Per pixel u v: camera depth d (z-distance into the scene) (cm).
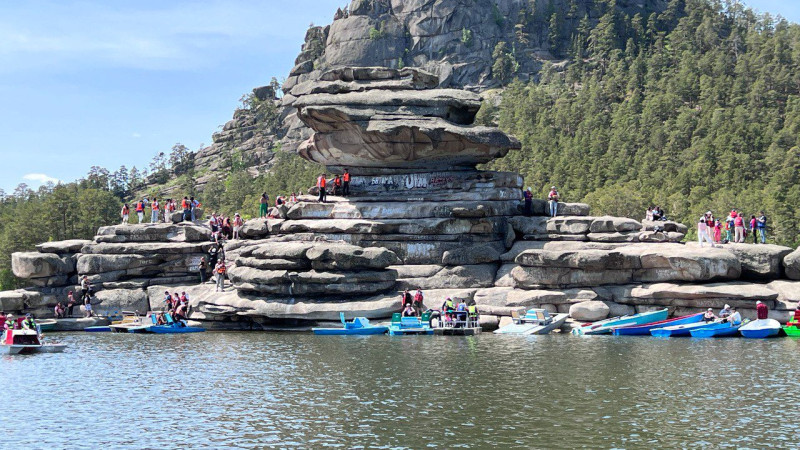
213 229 6444
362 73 6388
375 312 5303
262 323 5644
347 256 5325
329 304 5366
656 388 3153
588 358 3959
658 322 4950
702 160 18175
